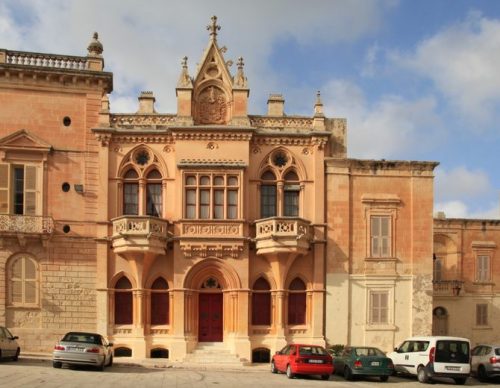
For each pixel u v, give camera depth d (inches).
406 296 1558.8
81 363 1146.7
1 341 1207.6
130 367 1314.0
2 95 1537.9
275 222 1475.1
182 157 1540.4
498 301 1989.4
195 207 1528.1
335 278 1540.4
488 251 2003.0
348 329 1529.3
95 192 1546.5
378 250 1561.3
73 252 1525.6
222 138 1545.3
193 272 1514.5
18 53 1549.0
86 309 1512.1
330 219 1556.3
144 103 1604.3
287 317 1529.3
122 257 1520.7
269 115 1595.7
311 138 1568.7
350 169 1574.8
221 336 1535.4
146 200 1551.4
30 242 1509.6
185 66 1581.0
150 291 1514.5
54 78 1558.8
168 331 1508.4
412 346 1256.2
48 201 1530.5
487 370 1273.4
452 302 1964.8
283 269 1504.7
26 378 967.0
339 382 1135.0
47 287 1508.4
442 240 2022.6
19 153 1530.5
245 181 1535.4
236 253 1512.1
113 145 1557.6
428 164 1587.1
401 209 1578.5
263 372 1317.7
